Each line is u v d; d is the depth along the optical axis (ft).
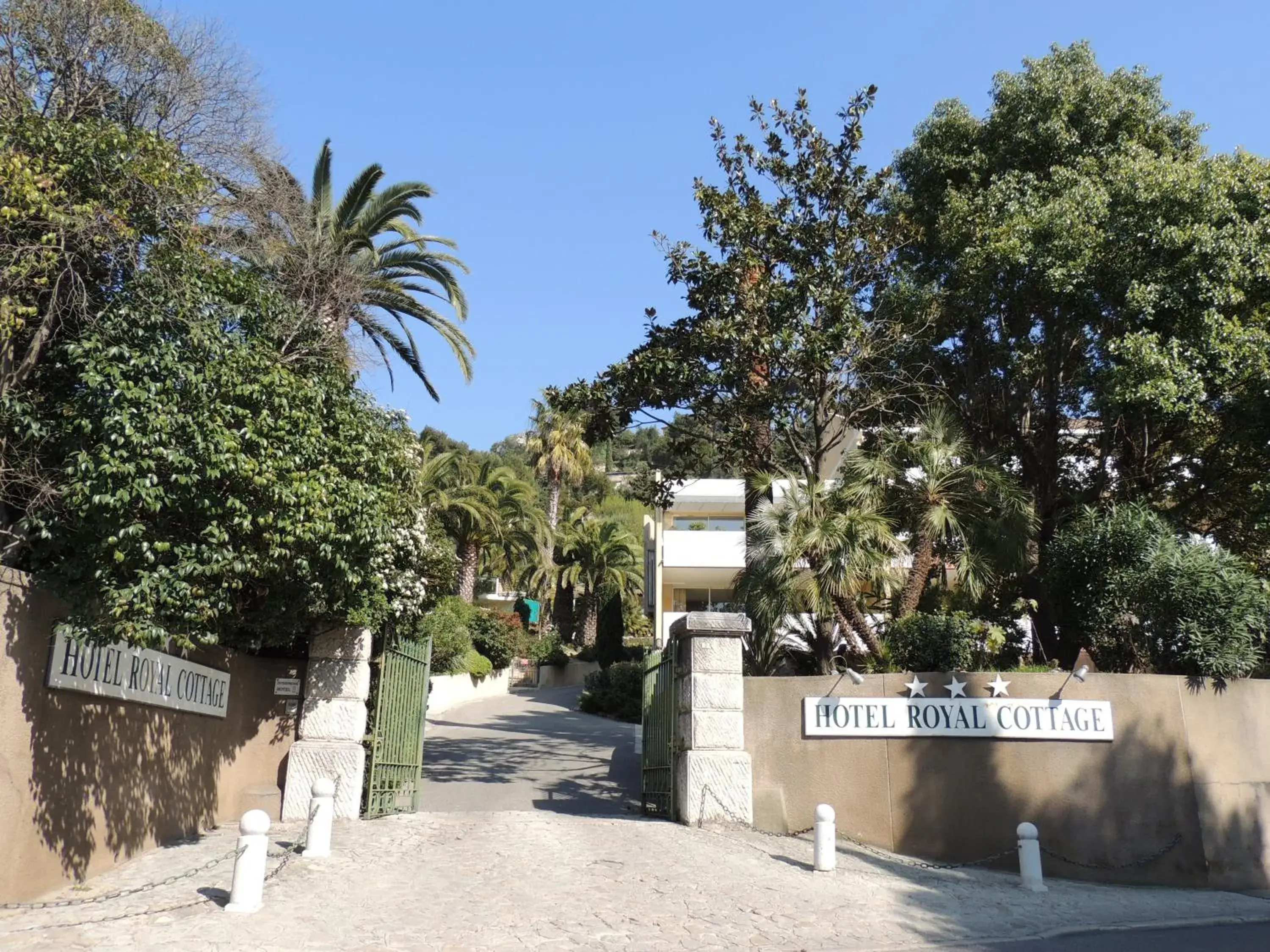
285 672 39.40
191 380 24.97
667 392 51.98
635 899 26.53
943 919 27.12
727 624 39.88
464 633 115.65
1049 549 47.70
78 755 25.09
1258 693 39.75
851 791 38.96
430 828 36.11
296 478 27.32
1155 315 50.85
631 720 100.94
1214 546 46.80
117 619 23.27
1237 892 36.70
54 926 20.94
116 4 33.47
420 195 69.67
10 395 24.75
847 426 55.16
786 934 24.30
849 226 53.21
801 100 53.78
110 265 28.07
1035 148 60.34
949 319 59.31
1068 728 38.68
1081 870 37.17
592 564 155.22
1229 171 50.14
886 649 43.70
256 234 44.47
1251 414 47.67
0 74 29.60
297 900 24.71
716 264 53.11
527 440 168.76
